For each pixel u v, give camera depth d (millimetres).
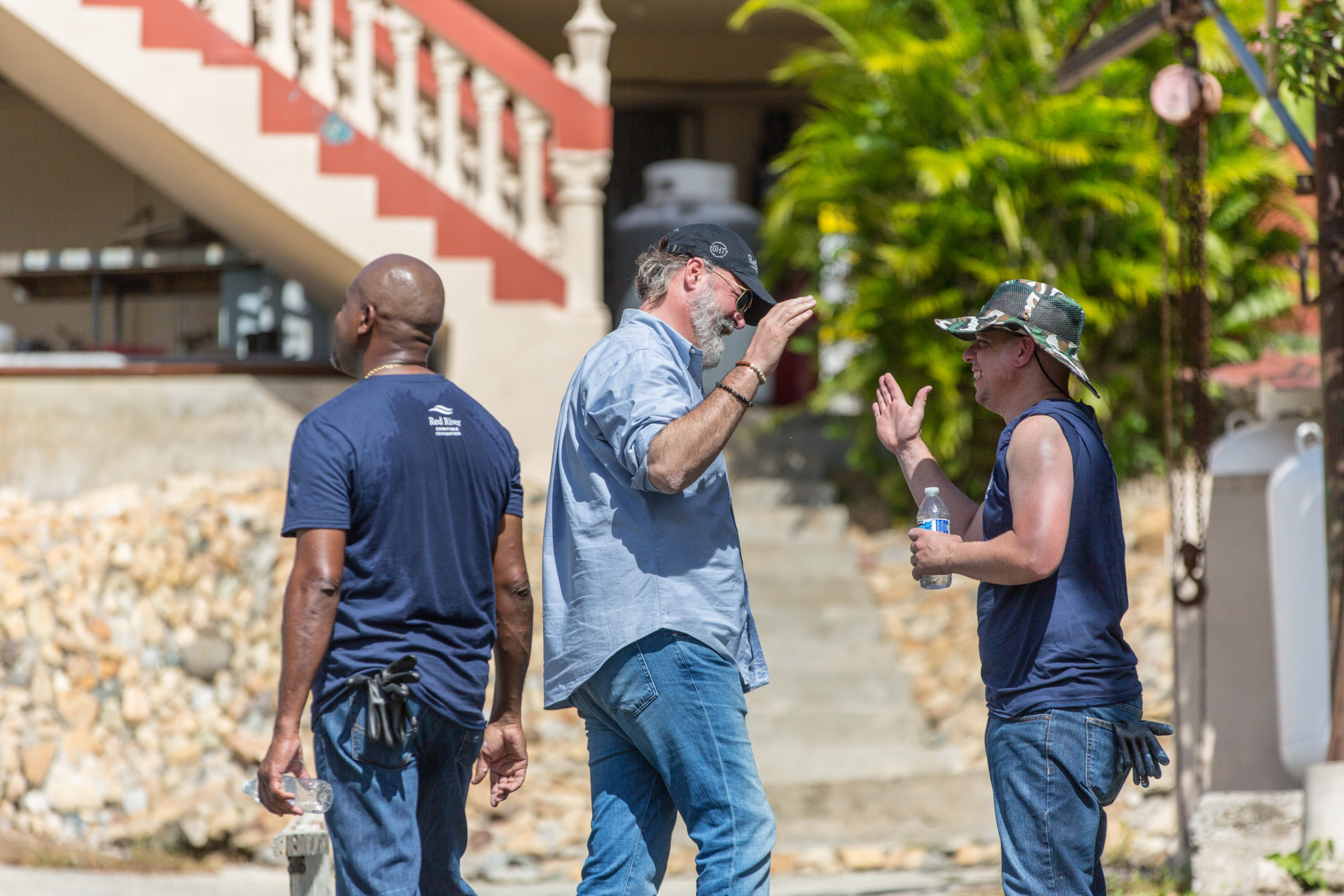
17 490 21234
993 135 22219
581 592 8539
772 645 19953
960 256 22047
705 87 31875
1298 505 14031
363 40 20984
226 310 24281
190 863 15141
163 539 18609
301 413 21859
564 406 9016
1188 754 14336
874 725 18359
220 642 17484
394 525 7840
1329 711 13719
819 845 16109
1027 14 22266
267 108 20500
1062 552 7789
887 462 23656
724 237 8953
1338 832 12484
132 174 25516
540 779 16469
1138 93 22406
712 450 7883
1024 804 7957
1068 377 8633
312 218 20625
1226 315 22250
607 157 21625
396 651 7793
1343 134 13141
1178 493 14602
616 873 8836
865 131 23250
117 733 16719
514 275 21219
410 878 7754
